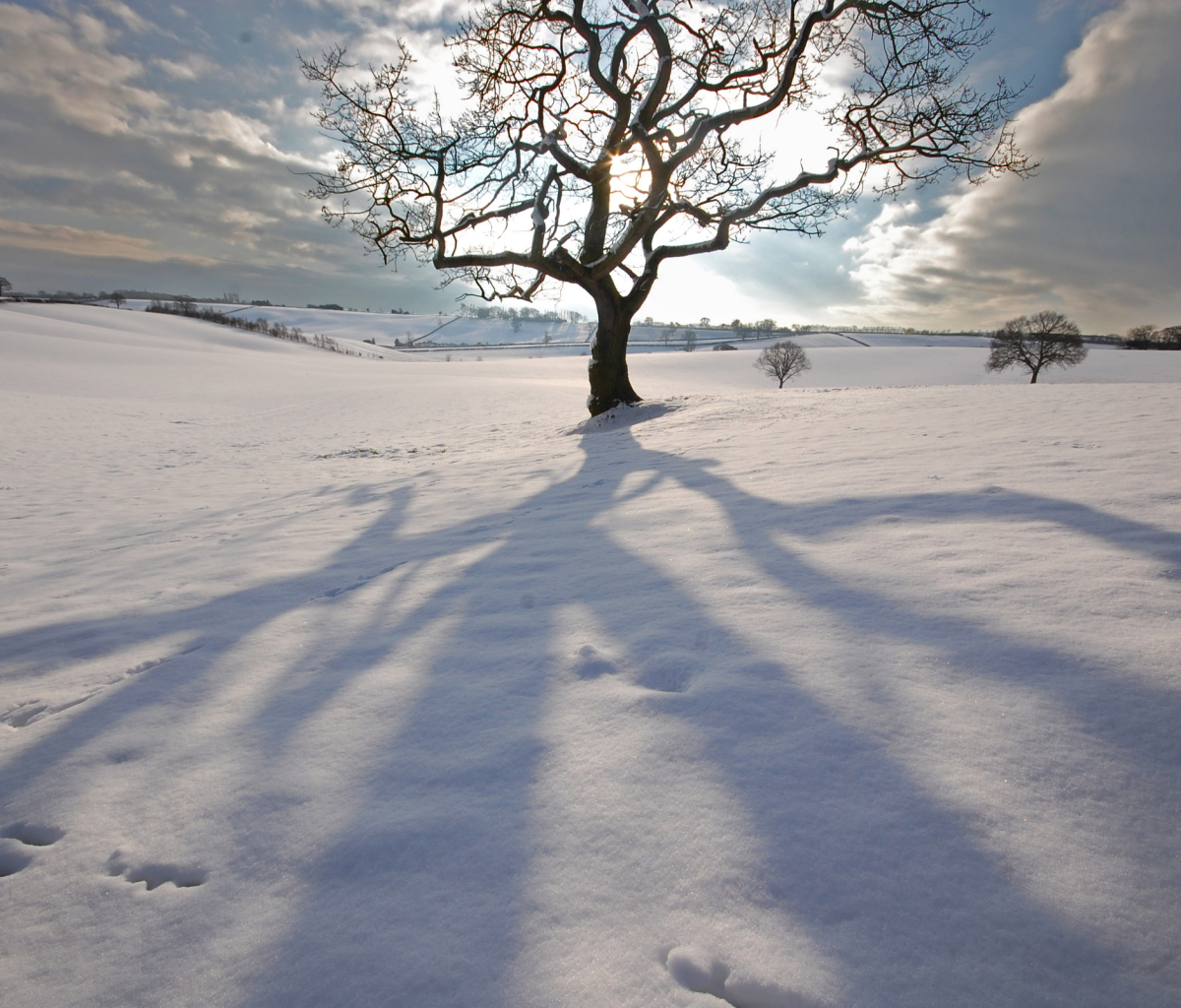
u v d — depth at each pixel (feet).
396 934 3.99
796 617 7.75
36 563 16.63
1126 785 4.50
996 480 12.65
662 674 6.91
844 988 3.38
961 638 6.68
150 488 30.76
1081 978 3.32
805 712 5.76
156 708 7.39
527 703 6.61
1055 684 5.67
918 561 8.97
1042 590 7.51
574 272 35.70
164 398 92.58
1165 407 20.67
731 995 3.44
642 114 34.12
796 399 34.27
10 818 5.57
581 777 5.27
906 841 4.24
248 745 6.40
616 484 18.58
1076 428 17.66
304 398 94.27
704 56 37.93
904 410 25.54
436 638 8.70
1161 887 3.75
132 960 4.03
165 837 5.13
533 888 4.21
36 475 34.83
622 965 3.65
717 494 14.94
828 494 13.28
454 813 5.00
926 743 5.15
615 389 40.83
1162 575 7.50
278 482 30.96
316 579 12.40
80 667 8.84
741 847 4.35
